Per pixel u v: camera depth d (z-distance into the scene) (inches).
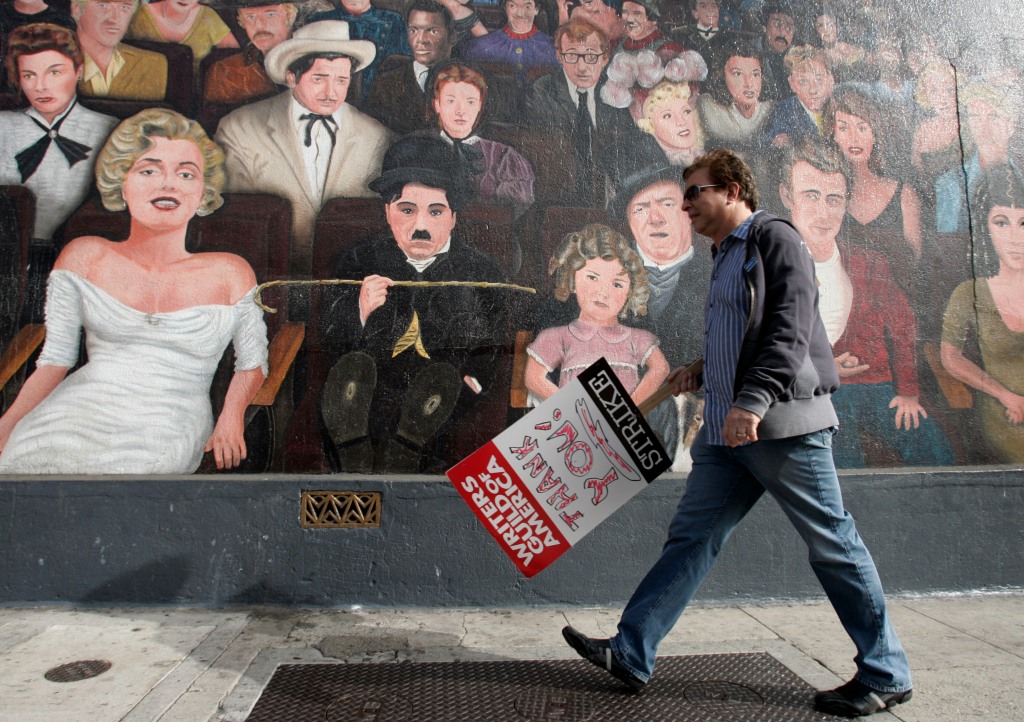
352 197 137.8
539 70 142.9
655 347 141.7
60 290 132.0
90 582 127.0
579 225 141.6
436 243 138.8
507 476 105.2
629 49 144.9
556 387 138.7
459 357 137.6
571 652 112.7
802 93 149.0
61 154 133.7
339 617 126.3
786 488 93.4
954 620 128.7
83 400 130.7
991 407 149.3
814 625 125.8
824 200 147.9
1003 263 152.2
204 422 133.1
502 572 133.3
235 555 129.6
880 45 152.0
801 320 89.7
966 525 142.9
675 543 99.0
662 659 110.2
